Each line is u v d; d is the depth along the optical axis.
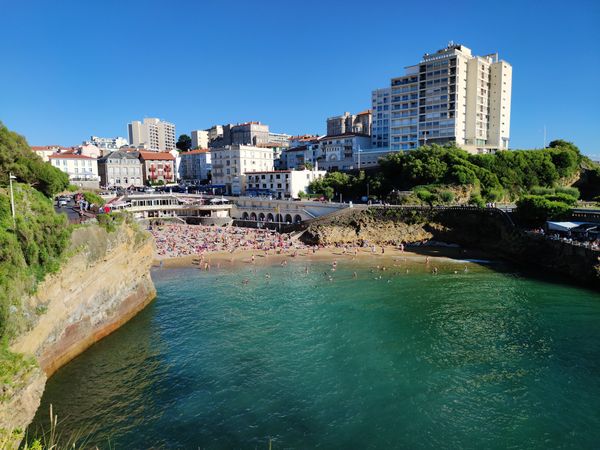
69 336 37.72
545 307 50.62
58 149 172.38
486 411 30.67
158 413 30.56
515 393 32.75
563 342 41.06
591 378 34.62
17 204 35.41
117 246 46.78
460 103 136.62
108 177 163.62
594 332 43.19
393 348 40.47
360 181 122.06
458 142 136.75
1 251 28.09
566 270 64.69
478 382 34.34
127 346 41.34
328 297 55.72
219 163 155.88
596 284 58.16
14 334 28.30
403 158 117.38
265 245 89.62
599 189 118.56
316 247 88.44
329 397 32.56
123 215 51.09
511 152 117.62
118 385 34.16
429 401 31.92
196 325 46.69
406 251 84.88
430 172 109.00
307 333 44.22
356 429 28.84
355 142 155.00
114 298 45.72
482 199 100.31
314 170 139.88
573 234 70.19
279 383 34.59
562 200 82.25
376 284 61.34
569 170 119.75
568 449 26.88
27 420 26.05
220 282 63.66
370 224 94.44
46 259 34.06
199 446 27.12
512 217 83.38
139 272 52.09
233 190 152.00
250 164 153.38
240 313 50.28
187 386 34.16
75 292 38.50
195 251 84.50
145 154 180.50
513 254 76.50
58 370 35.91
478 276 65.12
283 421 29.70
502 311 49.50
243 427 29.05
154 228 106.38
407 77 144.38
